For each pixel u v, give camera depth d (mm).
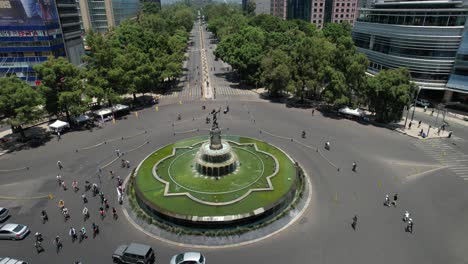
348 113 91062
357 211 52500
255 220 49719
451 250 44500
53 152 72812
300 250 44719
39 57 115938
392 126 87000
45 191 58000
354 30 142750
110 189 58781
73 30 142750
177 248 45438
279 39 140375
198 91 121312
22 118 72375
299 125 88312
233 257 43719
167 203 51562
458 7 95438
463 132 83562
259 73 117750
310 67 98375
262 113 97688
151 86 113812
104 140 79125
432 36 96562
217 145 61875
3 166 66688
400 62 106938
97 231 48031
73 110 81562
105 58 92625
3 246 45375
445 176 62625
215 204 51094
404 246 45219
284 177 59062
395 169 65188
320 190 58344
